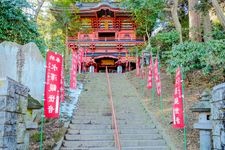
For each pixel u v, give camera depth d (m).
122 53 33.25
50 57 8.71
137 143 10.39
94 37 34.94
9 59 11.02
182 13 22.86
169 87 16.88
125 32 35.12
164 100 14.88
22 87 5.84
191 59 12.85
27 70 11.05
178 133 10.73
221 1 15.41
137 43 32.75
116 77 22.05
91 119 12.37
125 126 11.84
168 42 17.67
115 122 11.16
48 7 27.69
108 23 35.38
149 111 13.43
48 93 8.45
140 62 26.08
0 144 4.77
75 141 10.36
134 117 12.92
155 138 10.85
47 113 8.34
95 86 18.64
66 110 13.16
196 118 11.70
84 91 17.25
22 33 12.73
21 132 5.87
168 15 22.06
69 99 14.88
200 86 15.09
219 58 11.84
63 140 10.37
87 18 34.97
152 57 18.45
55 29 26.97
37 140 9.73
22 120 5.93
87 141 10.41
